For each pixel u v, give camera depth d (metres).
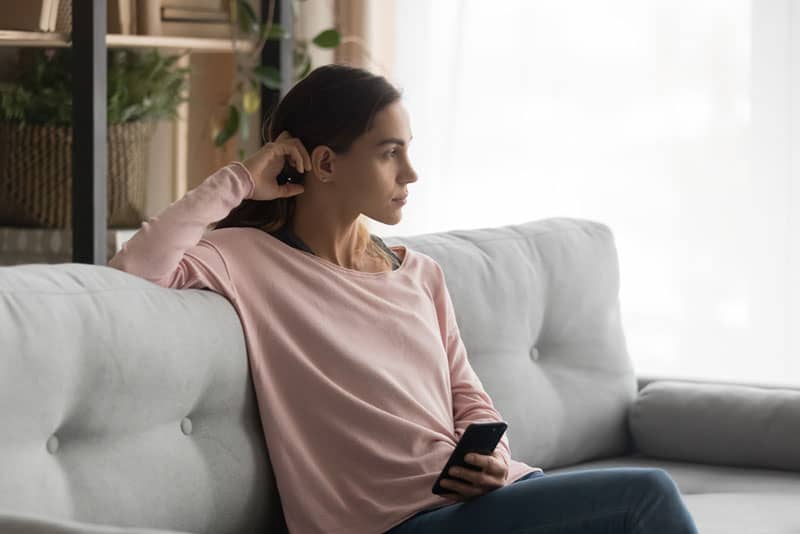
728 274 3.92
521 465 2.14
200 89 4.09
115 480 1.74
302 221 2.13
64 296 1.73
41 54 3.31
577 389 2.83
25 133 3.24
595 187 4.06
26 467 1.60
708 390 2.87
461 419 2.17
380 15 4.17
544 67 4.09
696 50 3.91
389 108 2.09
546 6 4.07
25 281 1.70
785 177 3.79
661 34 3.95
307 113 2.10
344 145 2.07
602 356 2.91
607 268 2.98
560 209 4.11
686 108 3.94
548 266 2.84
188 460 1.87
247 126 3.92
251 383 1.99
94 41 2.92
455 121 4.16
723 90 3.89
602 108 4.04
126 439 1.79
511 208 4.16
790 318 3.81
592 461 2.89
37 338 1.64
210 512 1.88
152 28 3.44
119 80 3.38
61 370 1.66
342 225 2.12
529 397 2.68
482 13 4.13
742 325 3.92
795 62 3.76
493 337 2.64
